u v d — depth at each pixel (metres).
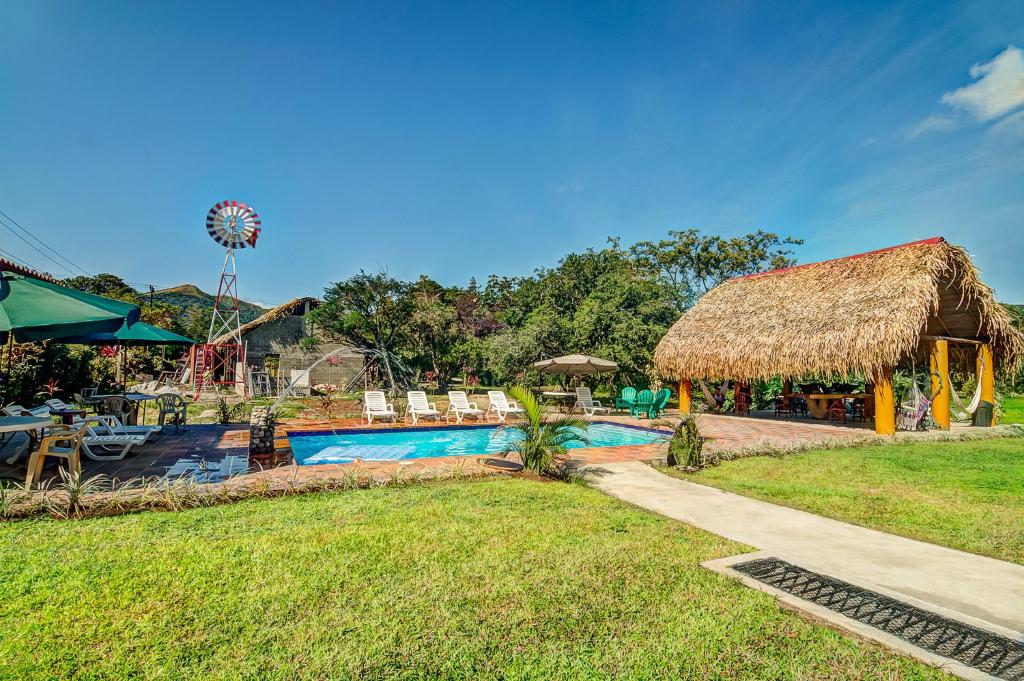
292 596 3.98
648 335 23.62
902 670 3.23
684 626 3.70
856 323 13.49
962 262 14.21
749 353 15.95
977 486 8.12
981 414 15.68
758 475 8.90
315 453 12.27
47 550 4.75
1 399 13.18
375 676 3.07
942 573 4.78
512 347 26.00
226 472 8.16
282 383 32.19
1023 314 20.86
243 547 4.92
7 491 5.71
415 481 7.73
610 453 10.72
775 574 4.69
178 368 33.94
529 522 5.89
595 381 25.84
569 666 3.21
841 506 7.00
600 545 5.22
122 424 11.77
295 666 3.13
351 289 34.19
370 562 4.64
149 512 6.04
